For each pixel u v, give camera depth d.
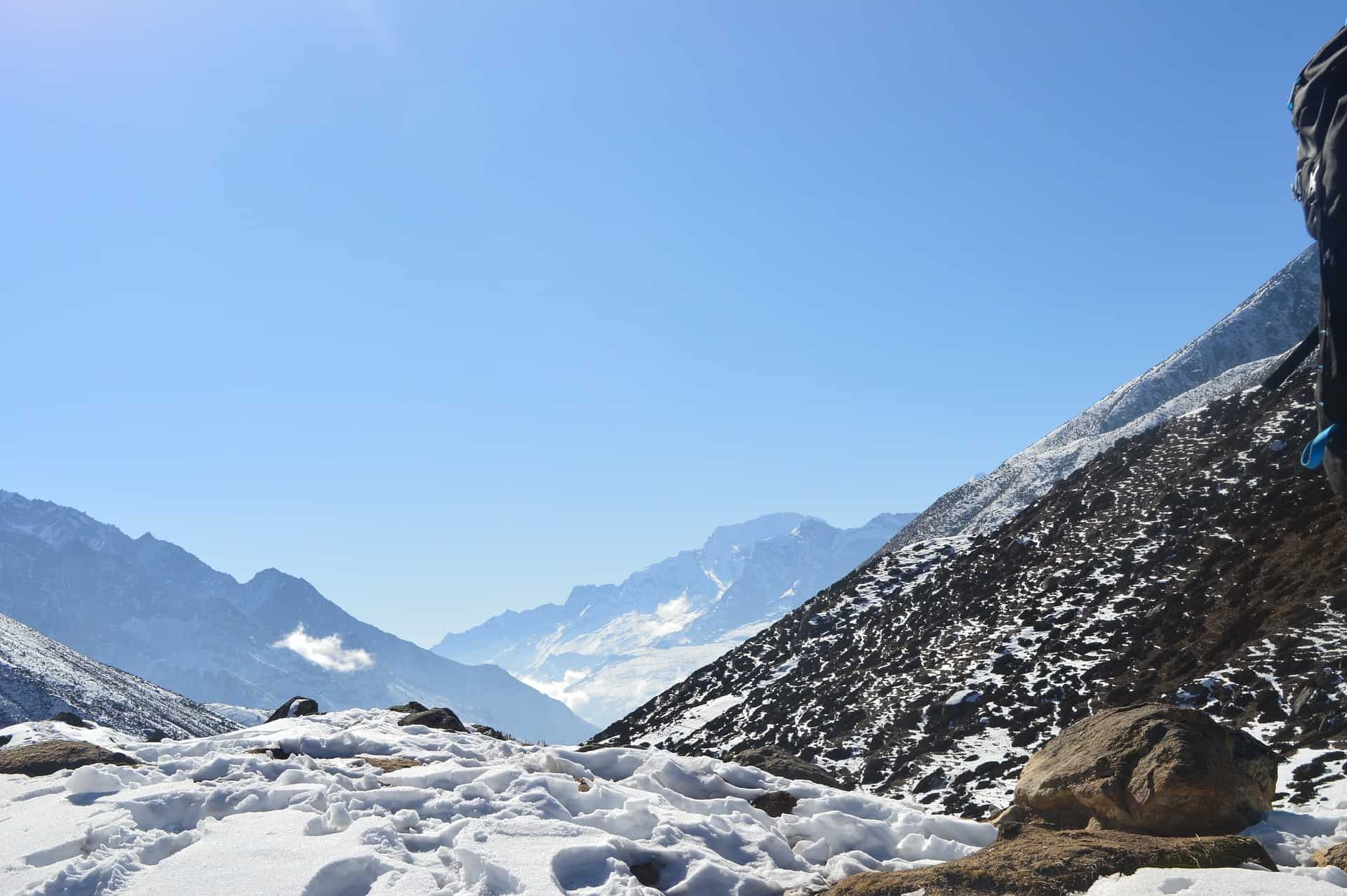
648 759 12.46
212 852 7.61
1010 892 6.70
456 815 9.00
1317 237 3.55
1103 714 10.62
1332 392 3.39
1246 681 28.44
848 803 10.95
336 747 12.95
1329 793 17.70
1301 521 38.78
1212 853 7.08
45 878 7.17
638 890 7.05
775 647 68.62
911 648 50.84
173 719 144.88
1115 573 45.69
